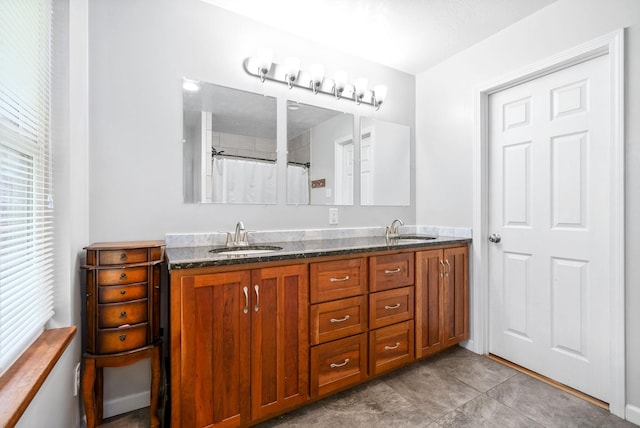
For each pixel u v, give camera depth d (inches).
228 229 78.3
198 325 52.7
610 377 63.9
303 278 62.9
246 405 56.8
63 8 50.8
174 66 71.4
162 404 62.4
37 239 44.3
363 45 92.8
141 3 67.9
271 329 59.4
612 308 63.2
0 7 34.6
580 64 70.9
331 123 94.0
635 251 60.4
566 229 73.6
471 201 92.7
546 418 62.2
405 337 78.5
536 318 79.6
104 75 64.1
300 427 60.1
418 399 68.8
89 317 53.2
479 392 71.4
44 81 47.3
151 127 68.9
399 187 108.3
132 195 67.0
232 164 78.8
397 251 77.0
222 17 76.8
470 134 93.0
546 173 77.3
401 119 109.0
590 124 69.2
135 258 55.3
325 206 93.3
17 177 37.6
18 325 38.3
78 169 56.1
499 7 74.9
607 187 66.5
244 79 80.0
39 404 38.4
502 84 84.4
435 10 76.4
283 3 74.9
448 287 87.4
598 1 65.3
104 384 63.9
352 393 71.2
